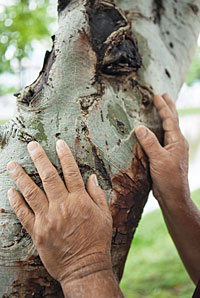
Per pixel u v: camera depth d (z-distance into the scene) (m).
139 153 0.60
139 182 0.60
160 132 0.65
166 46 0.73
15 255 0.53
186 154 0.63
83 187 0.52
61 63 0.57
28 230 0.52
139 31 0.68
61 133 0.55
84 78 0.58
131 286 1.60
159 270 1.74
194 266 0.69
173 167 0.61
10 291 0.54
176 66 0.74
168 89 0.70
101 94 0.58
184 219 0.64
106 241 0.52
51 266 0.51
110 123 0.58
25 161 0.54
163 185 0.62
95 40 0.59
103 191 0.55
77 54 0.57
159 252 1.95
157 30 0.72
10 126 0.57
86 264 0.50
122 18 0.61
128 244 0.62
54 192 0.51
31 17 1.77
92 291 0.49
